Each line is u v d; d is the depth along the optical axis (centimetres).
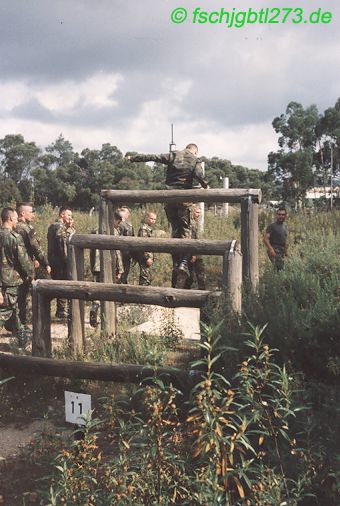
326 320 445
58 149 13412
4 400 526
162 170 10369
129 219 1575
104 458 386
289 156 6938
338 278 588
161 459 300
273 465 346
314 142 7406
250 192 693
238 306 542
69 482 291
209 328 305
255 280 696
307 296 534
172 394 313
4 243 754
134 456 320
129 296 554
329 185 7400
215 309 493
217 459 284
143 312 878
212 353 452
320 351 439
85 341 666
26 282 804
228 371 441
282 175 7212
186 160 789
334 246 776
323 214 1752
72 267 672
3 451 442
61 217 911
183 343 681
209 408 281
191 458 336
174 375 474
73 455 314
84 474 295
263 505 283
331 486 329
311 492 333
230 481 345
